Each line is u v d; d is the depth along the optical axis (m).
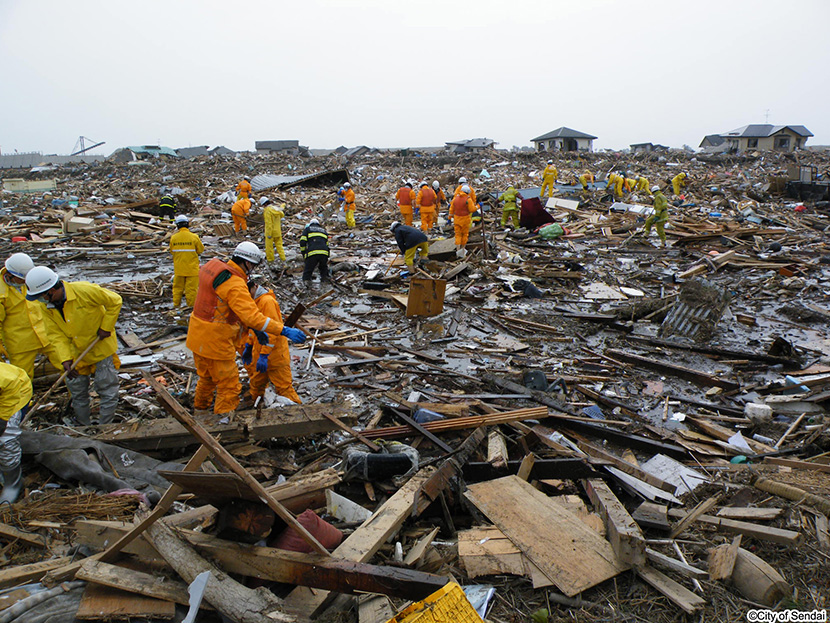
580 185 27.97
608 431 5.25
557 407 5.73
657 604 2.98
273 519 2.94
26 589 2.83
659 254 14.97
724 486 4.19
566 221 19.92
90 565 2.85
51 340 4.62
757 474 4.22
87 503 3.52
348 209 18.52
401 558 3.31
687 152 58.66
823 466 4.41
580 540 3.38
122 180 40.19
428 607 2.26
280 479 4.20
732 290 11.18
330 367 6.98
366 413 5.65
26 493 3.78
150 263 14.28
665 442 5.18
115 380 5.03
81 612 2.64
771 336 8.51
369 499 4.00
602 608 2.96
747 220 19.45
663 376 6.91
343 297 10.55
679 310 8.59
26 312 4.81
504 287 11.01
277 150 68.69
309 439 4.99
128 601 2.71
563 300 10.52
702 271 12.79
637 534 3.19
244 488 2.78
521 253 14.32
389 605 2.77
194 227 19.11
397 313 9.46
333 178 35.22
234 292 4.52
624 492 4.27
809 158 50.22
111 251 15.66
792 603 2.93
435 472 3.90
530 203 16.92
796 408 5.93
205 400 5.25
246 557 2.89
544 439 4.75
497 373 6.89
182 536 3.01
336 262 13.24
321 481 3.71
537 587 3.06
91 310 4.68
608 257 14.69
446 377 6.68
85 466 3.84
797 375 6.82
